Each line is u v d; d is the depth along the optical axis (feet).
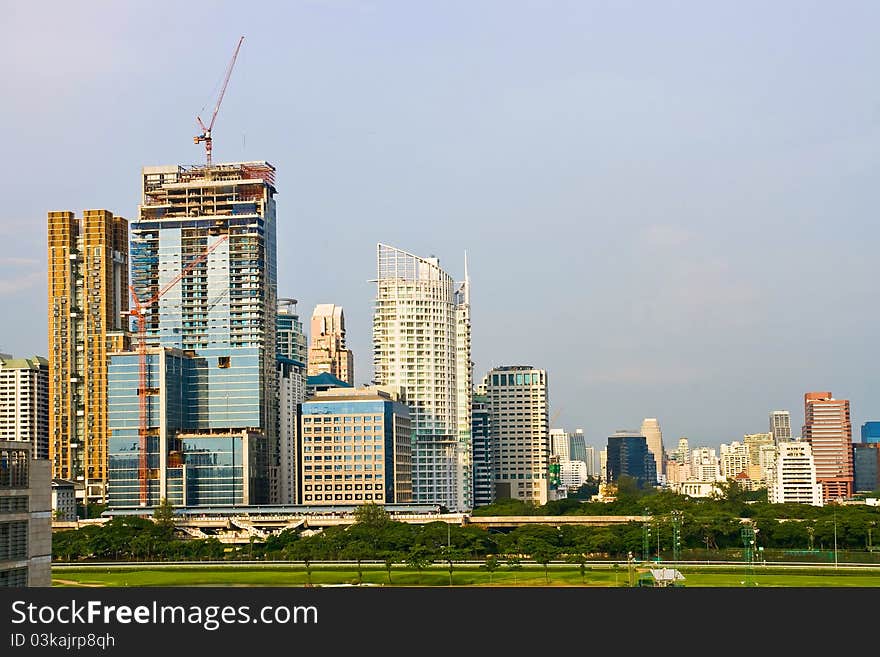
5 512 637.30
